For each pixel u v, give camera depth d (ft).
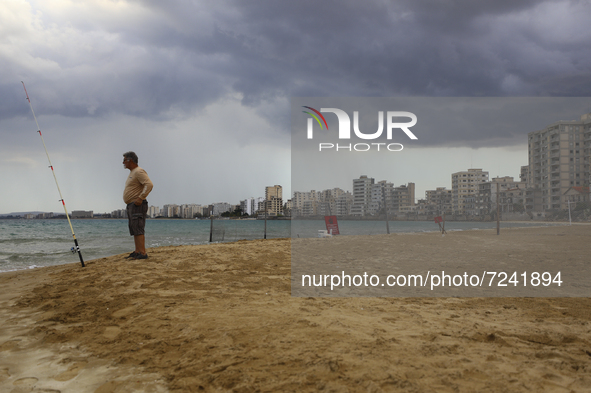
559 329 10.53
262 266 23.95
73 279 19.16
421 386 6.62
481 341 9.48
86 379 7.77
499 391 6.45
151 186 25.50
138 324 11.37
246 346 9.03
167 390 7.00
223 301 14.37
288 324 10.94
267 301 14.49
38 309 13.75
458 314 12.80
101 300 14.55
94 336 10.55
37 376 7.99
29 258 39.09
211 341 9.48
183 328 10.69
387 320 11.78
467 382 6.81
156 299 14.58
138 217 25.41
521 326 10.93
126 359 8.71
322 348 8.72
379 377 6.96
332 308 13.50
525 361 7.96
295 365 7.72
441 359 7.98
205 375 7.46
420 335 9.91
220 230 77.56
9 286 18.95
